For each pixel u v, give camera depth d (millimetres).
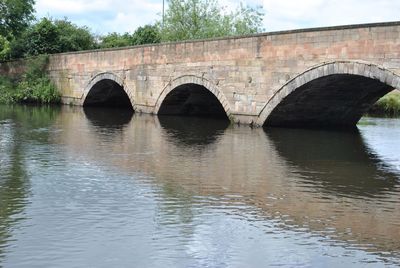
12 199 13102
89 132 25969
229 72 28891
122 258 9578
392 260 9711
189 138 24188
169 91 34000
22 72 50594
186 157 19172
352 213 12469
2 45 58438
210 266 9320
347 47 22188
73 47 54594
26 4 55062
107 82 42000
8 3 53344
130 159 18562
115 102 45812
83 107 43844
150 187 14508
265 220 11797
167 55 33938
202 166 17531
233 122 28938
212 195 13781
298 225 11516
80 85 44219
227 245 10281
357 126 31688
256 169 17250
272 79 26219
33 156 18812
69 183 14820
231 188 14570
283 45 25359
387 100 41094
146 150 20578
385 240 10672
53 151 19953
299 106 27016
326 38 23094
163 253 9836
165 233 10836
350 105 28297
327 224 11617
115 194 13711
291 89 25078
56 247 10023
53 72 47875
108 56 40344
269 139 24078
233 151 20656
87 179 15352
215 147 21562
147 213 12117
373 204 13281
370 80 24641
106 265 9281
